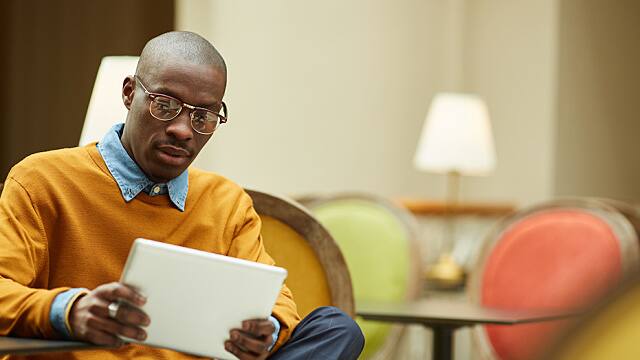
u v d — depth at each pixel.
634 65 8.39
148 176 2.35
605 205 4.61
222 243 2.49
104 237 2.28
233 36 6.25
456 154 6.61
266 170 6.46
